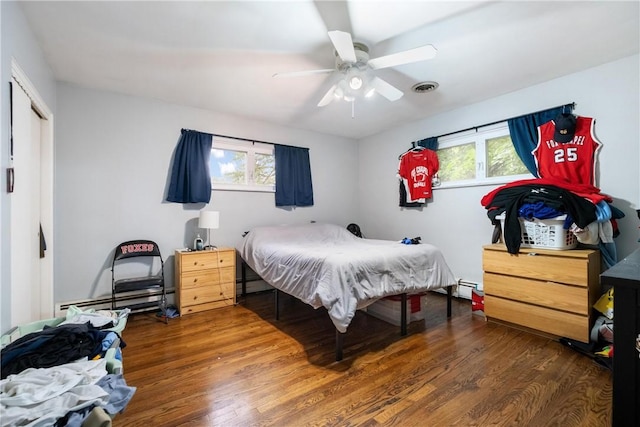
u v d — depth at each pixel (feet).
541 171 9.09
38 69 6.90
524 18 6.05
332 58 7.63
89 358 4.27
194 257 10.12
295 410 4.98
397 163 13.96
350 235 12.60
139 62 7.82
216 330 8.54
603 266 7.72
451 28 6.36
